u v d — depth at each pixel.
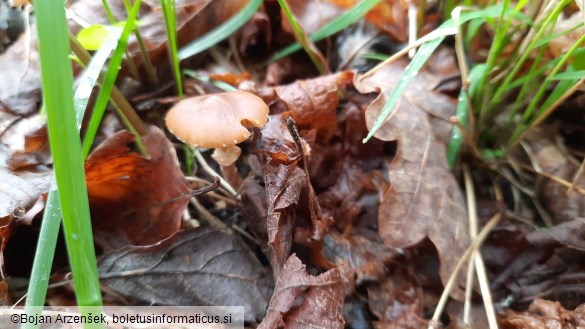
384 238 0.20
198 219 0.21
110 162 0.19
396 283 0.20
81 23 0.22
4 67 0.22
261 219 0.20
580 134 0.22
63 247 0.19
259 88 0.22
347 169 0.22
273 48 0.25
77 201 0.15
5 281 0.18
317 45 0.25
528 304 0.19
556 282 0.19
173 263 0.19
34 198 0.20
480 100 0.22
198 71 0.24
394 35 0.24
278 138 0.20
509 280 0.20
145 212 0.20
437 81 0.22
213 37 0.22
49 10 0.14
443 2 0.24
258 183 0.20
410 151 0.21
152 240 0.20
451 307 0.19
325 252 0.20
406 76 0.19
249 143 0.22
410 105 0.22
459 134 0.21
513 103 0.23
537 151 0.22
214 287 0.19
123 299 0.18
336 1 0.25
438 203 0.20
